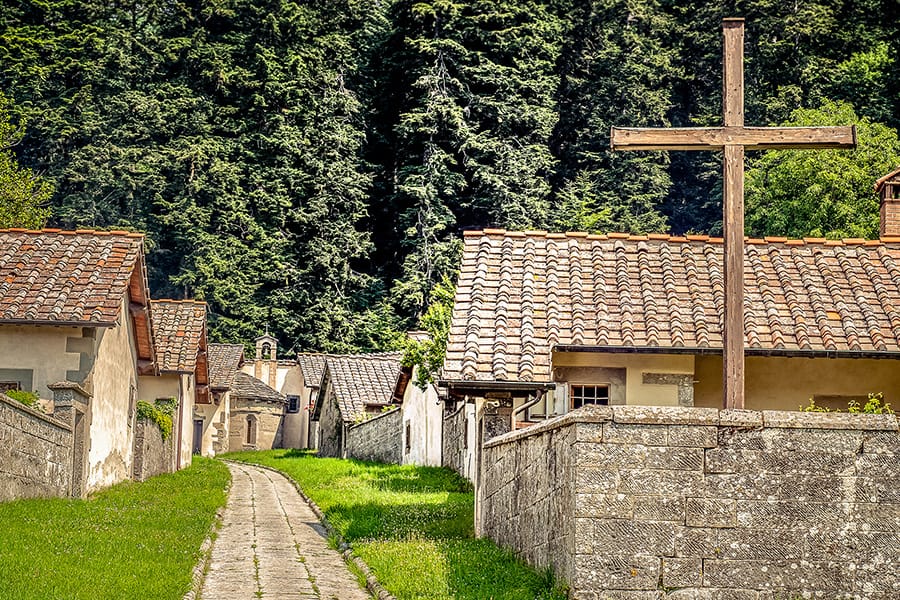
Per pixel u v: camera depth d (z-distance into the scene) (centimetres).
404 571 1593
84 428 2531
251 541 2142
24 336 2670
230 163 8688
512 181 7969
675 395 2223
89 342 2677
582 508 1216
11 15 8838
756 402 2278
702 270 2395
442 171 8106
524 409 2088
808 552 1212
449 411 3731
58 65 8750
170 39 9419
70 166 8294
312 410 7112
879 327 2211
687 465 1221
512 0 8638
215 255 8131
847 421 1227
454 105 8262
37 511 2041
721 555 1209
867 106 7206
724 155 1684
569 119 8769
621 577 1205
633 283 2347
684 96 9050
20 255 2830
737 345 1631
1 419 1992
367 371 5775
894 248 2486
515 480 1667
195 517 2347
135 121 8800
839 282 2362
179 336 4203
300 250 8400
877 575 1209
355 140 8806
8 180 5516
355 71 9281
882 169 5409
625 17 8994
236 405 7650
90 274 2777
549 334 2161
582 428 1227
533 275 2350
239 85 9044
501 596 1338
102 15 9350
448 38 8544
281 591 1577
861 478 1220
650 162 8219
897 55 7238
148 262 8388
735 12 8444
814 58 7812
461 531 2120
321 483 3528
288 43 9388
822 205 5391
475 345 2138
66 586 1388
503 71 8425
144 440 3362
